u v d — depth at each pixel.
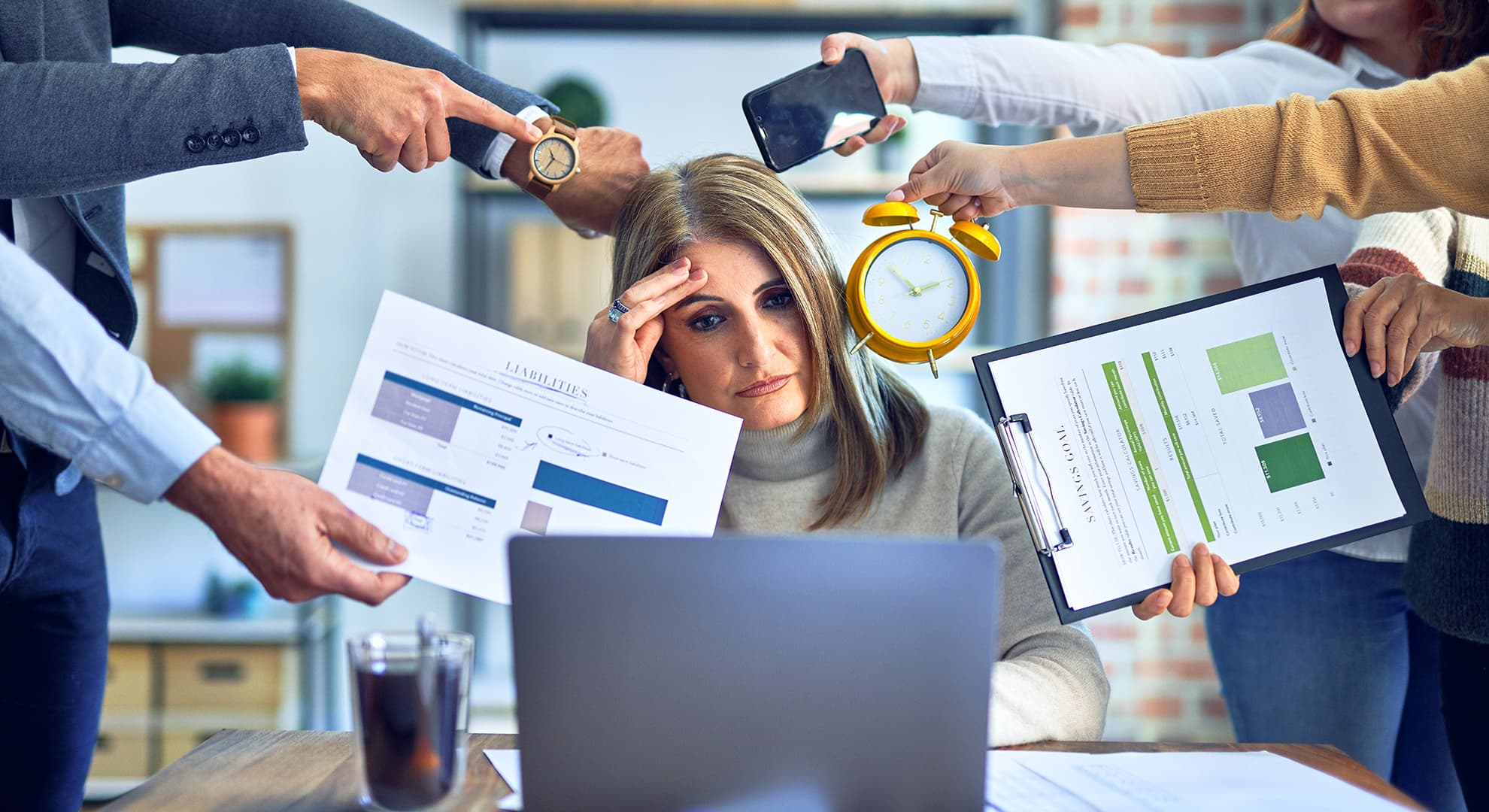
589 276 3.36
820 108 1.45
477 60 3.42
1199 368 1.17
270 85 1.21
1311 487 1.15
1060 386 1.16
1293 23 1.72
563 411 1.06
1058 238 3.27
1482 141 1.12
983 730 0.86
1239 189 1.21
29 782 1.40
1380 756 1.64
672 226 1.39
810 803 0.87
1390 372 1.20
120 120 1.18
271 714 3.04
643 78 3.51
